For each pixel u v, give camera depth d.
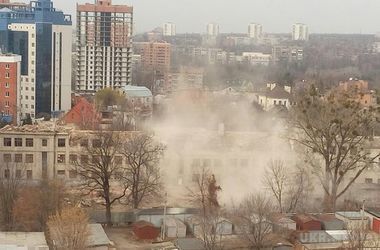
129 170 104.69
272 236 81.62
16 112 173.12
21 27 191.38
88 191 105.06
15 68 173.50
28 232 72.75
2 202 86.56
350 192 111.44
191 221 86.81
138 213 91.25
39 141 113.88
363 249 78.56
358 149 112.19
